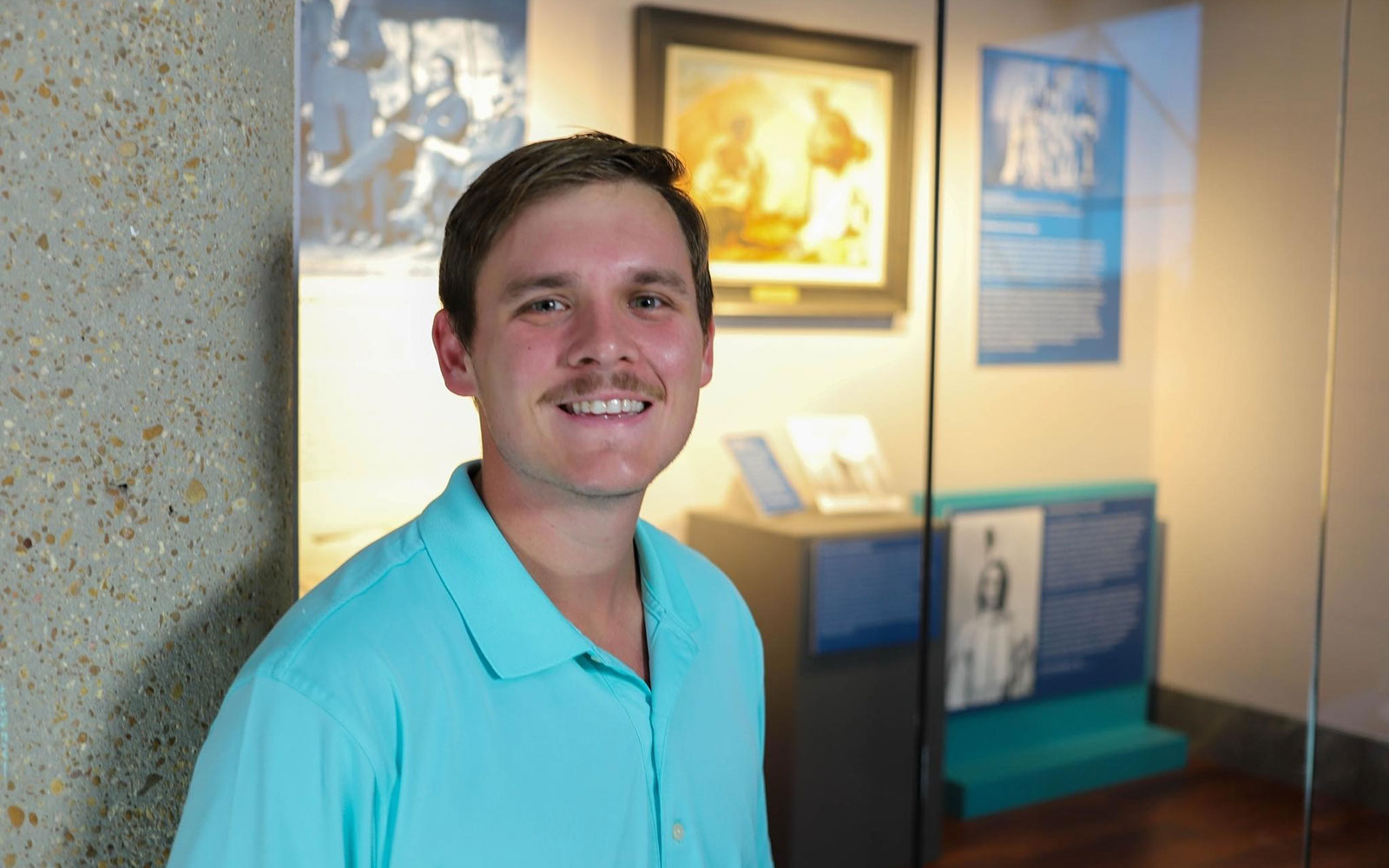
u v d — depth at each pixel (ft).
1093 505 10.27
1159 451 10.37
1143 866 10.59
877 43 9.57
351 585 3.35
